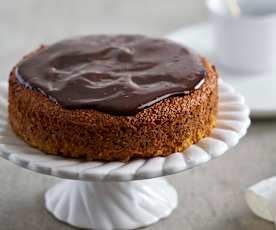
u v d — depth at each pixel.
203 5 1.25
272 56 0.99
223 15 0.98
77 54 0.75
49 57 0.75
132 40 0.79
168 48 0.77
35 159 0.67
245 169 0.82
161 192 0.77
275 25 0.97
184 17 1.21
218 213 0.75
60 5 1.25
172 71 0.72
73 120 0.67
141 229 0.74
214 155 0.68
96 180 0.65
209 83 0.72
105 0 1.27
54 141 0.68
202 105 0.70
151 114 0.67
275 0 1.04
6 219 0.75
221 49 1.01
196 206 0.76
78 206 0.74
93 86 0.69
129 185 0.75
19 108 0.71
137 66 0.73
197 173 0.82
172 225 0.74
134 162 0.67
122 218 0.73
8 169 0.83
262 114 0.88
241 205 0.76
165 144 0.68
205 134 0.71
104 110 0.67
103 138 0.67
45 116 0.68
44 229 0.73
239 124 0.72
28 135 0.70
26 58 0.76
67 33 1.15
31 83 0.71
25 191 0.79
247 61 0.99
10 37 1.13
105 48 0.76
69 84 0.70
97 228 0.73
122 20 1.20
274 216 0.70
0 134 0.72
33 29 1.16
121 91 0.69
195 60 0.74
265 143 0.86
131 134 0.67
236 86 0.96
